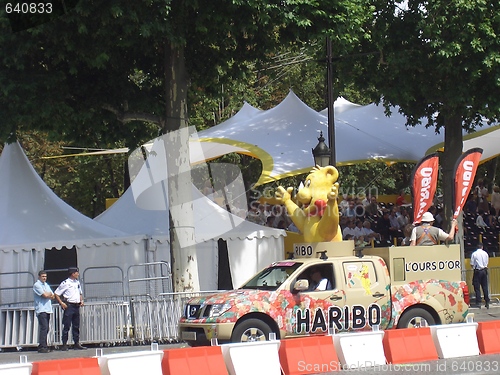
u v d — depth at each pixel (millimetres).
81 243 24250
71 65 23266
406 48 30125
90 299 23719
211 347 14164
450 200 31531
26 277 23469
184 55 25703
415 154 34219
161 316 22781
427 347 16234
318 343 15070
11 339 22188
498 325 17250
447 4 28141
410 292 18297
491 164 47562
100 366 13359
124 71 25922
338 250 19328
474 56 28531
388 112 32469
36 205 25656
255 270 26438
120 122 26531
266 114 35594
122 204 28906
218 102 42562
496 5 28453
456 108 30328
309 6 23250
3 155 26625
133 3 21734
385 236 34344
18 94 22844
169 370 13727
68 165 48781
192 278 24469
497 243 37094
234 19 23391
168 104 25062
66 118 24328
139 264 23938
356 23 24422
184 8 22844
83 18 21734
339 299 17688
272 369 14422
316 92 51062
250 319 17047
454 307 18562
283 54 44219
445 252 18859
